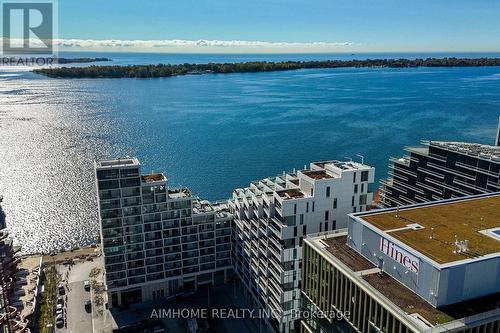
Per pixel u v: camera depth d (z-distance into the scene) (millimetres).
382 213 113375
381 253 100062
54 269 179000
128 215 151875
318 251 110750
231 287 170250
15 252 176750
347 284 99375
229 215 167250
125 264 155750
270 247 135750
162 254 160000
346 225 134000
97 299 161875
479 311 84188
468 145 190625
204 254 166625
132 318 152000
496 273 88750
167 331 145250
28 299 157250
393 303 86938
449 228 103750
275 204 131125
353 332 98500
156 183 152625
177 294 164125
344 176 130250
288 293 130375
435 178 189750
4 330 135750
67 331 145000
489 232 101375
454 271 84312
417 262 89062
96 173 144500
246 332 145000
